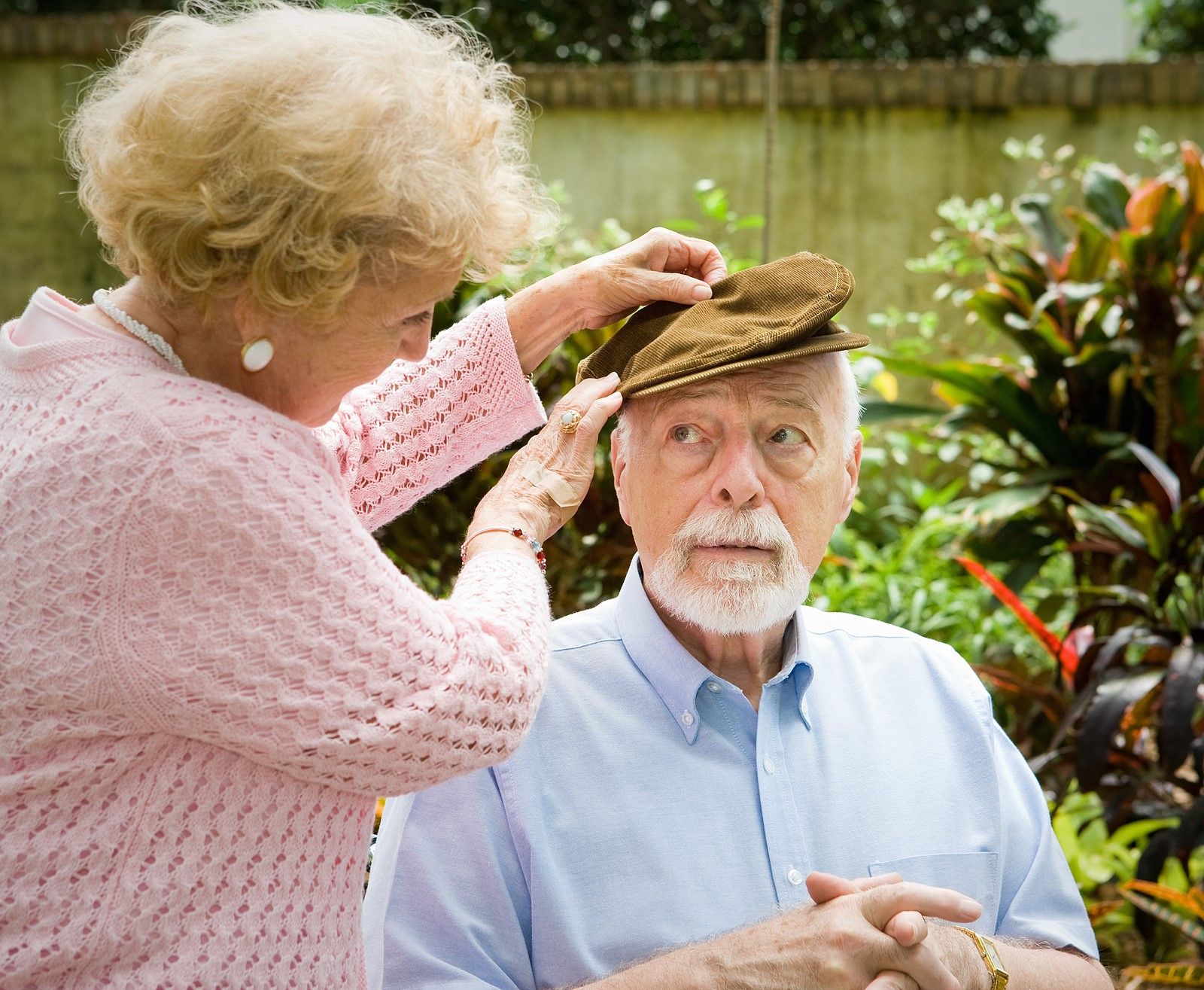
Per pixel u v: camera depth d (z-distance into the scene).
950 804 1.57
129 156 1.06
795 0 6.65
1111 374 3.54
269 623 1.04
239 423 1.06
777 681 1.54
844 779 1.55
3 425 1.09
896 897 1.29
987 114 5.22
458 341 1.60
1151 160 4.99
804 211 5.30
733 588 1.46
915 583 3.78
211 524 1.03
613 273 1.59
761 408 1.47
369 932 1.41
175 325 1.14
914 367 3.53
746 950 1.31
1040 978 1.43
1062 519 3.55
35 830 1.06
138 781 1.07
